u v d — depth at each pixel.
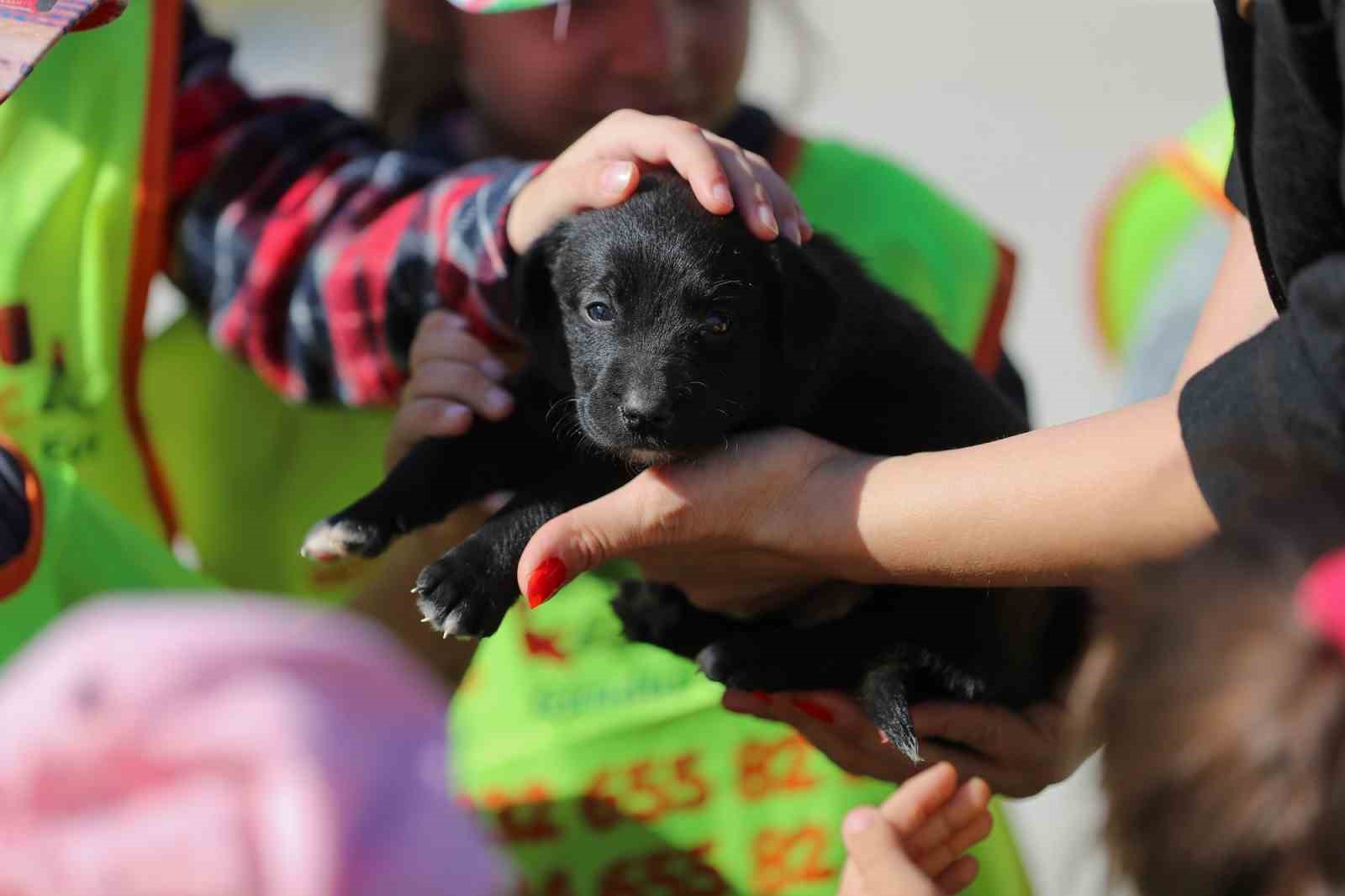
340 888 1.57
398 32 6.12
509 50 5.62
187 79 5.70
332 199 5.51
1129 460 3.69
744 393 4.68
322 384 5.53
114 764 1.62
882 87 14.73
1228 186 4.06
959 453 4.06
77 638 1.72
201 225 5.55
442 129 6.15
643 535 4.12
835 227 5.68
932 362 5.04
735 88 5.71
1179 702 2.41
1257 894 2.33
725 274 4.65
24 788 1.63
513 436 4.86
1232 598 2.42
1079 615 4.91
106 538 4.45
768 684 4.61
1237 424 3.18
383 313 5.29
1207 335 4.34
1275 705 2.30
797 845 5.17
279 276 5.43
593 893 5.14
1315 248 3.11
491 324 5.16
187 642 1.67
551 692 5.29
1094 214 11.86
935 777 3.81
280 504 5.77
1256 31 3.07
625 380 4.50
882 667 4.67
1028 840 7.40
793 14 7.69
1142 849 2.48
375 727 1.66
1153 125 13.80
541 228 4.88
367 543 4.54
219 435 5.77
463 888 1.66
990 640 4.75
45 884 1.62
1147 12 16.64
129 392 5.25
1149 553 3.44
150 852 1.58
